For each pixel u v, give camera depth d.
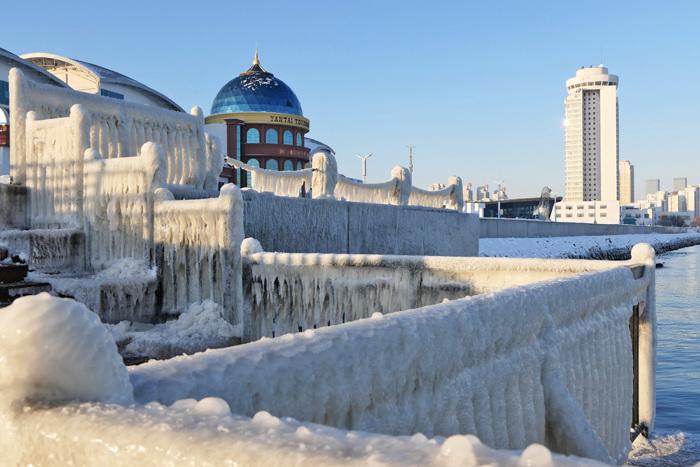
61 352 1.44
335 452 1.04
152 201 9.85
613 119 171.25
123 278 9.22
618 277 5.76
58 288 8.31
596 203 131.00
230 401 1.78
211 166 15.05
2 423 1.36
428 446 1.07
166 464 1.09
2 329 1.46
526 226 52.00
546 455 0.98
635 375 7.14
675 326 19.70
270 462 1.02
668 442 7.08
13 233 9.95
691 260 58.19
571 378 4.41
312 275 8.42
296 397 1.99
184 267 9.46
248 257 9.04
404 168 18.53
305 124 51.12
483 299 3.35
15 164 11.74
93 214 10.46
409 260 7.64
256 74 50.56
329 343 2.17
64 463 1.23
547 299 4.11
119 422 1.23
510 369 3.51
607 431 5.30
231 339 8.74
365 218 15.56
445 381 2.86
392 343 2.46
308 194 17.12
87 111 10.87
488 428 3.15
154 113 13.33
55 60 40.19
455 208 22.34
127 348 7.91
